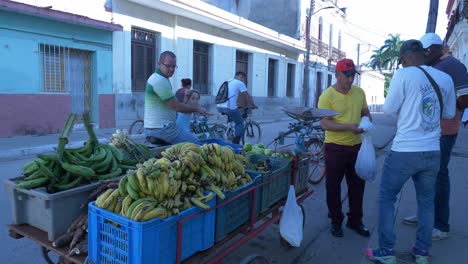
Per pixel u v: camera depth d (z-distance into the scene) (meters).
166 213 2.19
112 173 2.76
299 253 3.70
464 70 3.59
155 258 2.09
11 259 3.39
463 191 5.59
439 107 3.09
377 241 3.96
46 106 10.15
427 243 3.32
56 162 2.54
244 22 16.59
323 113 3.71
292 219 3.39
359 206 4.11
